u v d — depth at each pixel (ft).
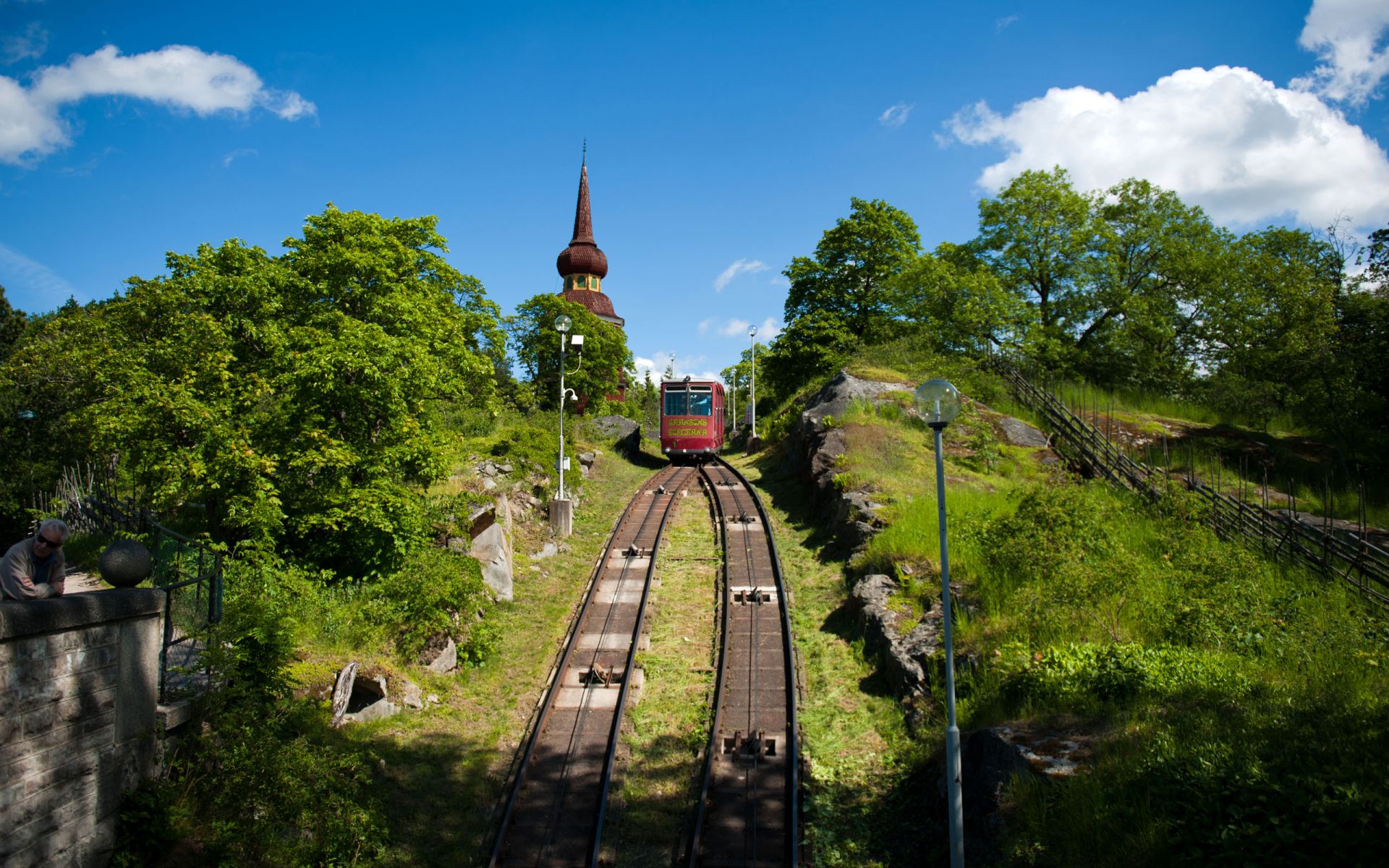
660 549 73.67
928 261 121.90
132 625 29.04
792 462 105.40
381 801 36.68
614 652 53.01
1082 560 47.11
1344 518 66.33
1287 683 33.47
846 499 73.61
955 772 28.35
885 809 36.60
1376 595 44.88
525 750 42.19
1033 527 50.49
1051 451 89.97
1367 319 76.23
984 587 48.70
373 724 41.52
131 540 30.09
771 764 40.88
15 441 82.07
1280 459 86.02
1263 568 48.57
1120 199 124.67
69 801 25.85
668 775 40.42
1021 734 32.94
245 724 32.55
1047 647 39.40
